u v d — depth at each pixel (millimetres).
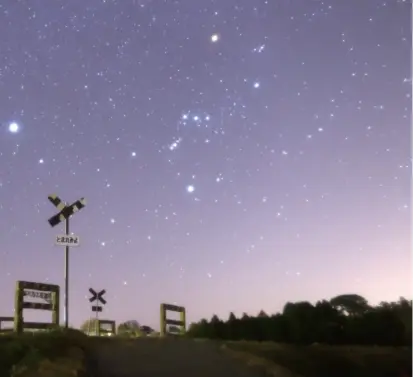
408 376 14695
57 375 11719
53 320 17328
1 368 11883
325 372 14852
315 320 18219
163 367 13844
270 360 15312
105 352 15250
